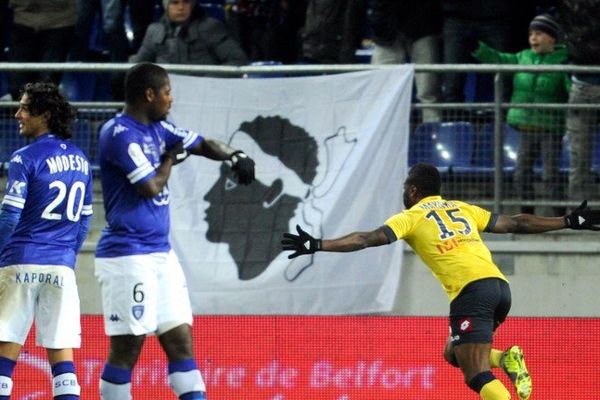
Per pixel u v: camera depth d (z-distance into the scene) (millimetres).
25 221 25188
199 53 36688
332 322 32031
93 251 33781
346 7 38875
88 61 43156
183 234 32844
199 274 32750
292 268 32688
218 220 32938
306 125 33156
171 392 31734
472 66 33344
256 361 32062
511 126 33781
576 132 33500
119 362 23562
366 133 32969
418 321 31828
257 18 41844
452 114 33906
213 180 33031
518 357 26906
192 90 33312
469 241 26594
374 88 33094
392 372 31828
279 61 41500
